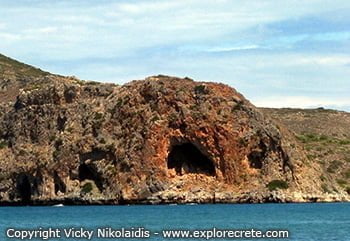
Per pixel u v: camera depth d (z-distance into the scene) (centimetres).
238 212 15675
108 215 15375
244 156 19050
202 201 18725
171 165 19175
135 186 18875
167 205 18525
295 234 10394
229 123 19050
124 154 19225
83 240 9669
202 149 18900
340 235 10250
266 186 19000
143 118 19288
